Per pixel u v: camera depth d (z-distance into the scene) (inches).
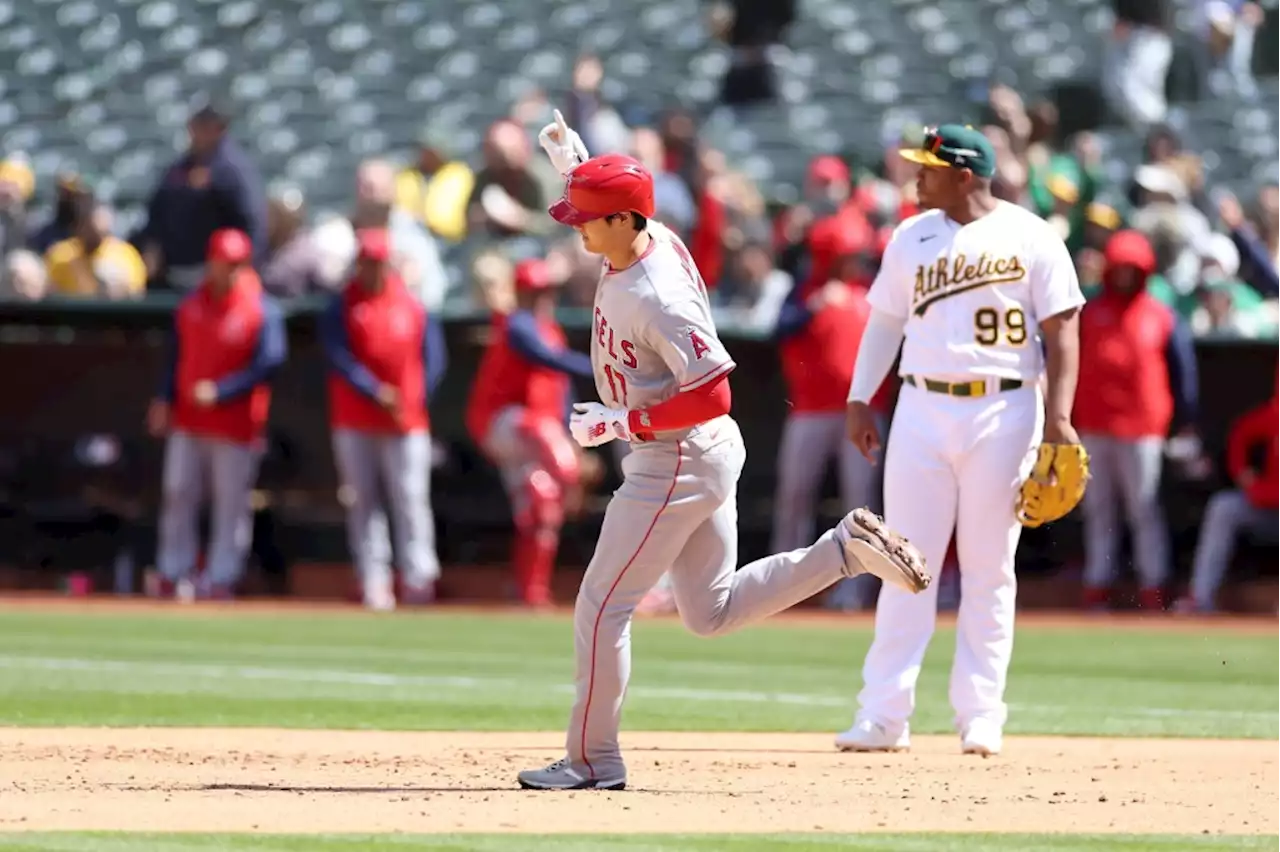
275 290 2167.8
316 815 706.8
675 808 742.5
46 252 2379.4
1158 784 843.4
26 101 3326.8
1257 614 2012.8
